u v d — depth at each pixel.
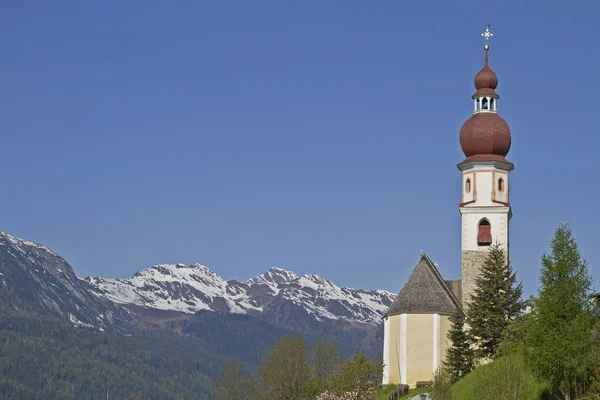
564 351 107.38
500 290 147.88
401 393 153.00
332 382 163.00
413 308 160.75
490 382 111.75
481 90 171.62
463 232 168.88
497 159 169.12
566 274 112.12
